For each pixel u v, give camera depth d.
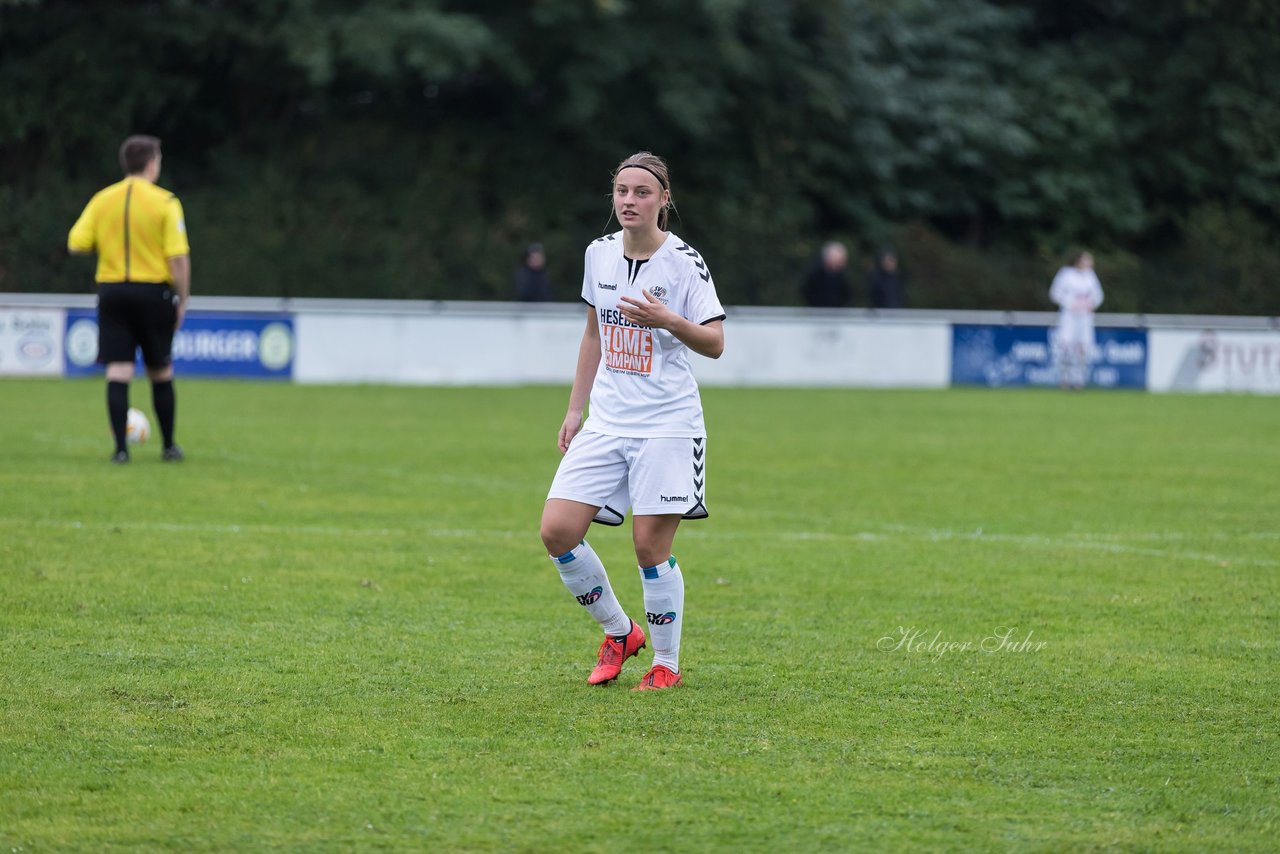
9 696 20.36
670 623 21.42
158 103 121.12
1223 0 147.75
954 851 15.17
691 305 20.88
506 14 123.44
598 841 15.30
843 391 89.50
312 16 115.94
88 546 31.80
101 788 16.73
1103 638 25.19
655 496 20.94
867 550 34.09
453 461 49.81
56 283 112.62
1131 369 98.06
